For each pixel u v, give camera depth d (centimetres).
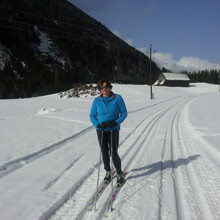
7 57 11412
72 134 747
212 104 2125
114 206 304
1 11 13700
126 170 443
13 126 899
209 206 299
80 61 15800
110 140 361
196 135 743
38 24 16150
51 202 302
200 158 509
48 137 699
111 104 353
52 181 373
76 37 17888
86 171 423
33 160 484
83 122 1039
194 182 379
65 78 10731
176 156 535
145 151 579
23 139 666
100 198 327
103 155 370
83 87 5494
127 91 5059
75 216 276
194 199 321
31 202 301
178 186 366
